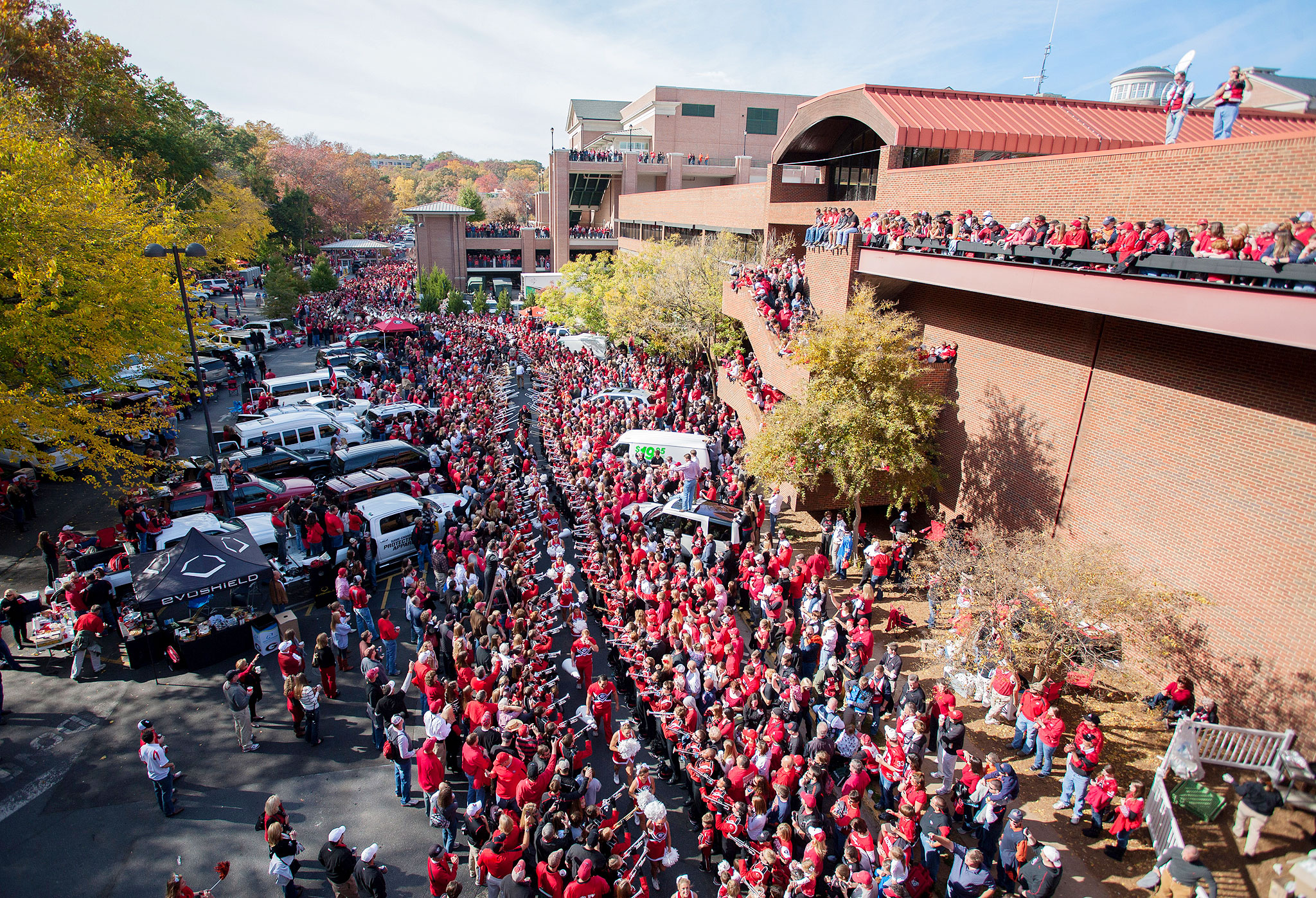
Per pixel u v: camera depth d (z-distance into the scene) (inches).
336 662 571.8
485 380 1390.3
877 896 323.6
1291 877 324.2
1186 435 497.7
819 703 489.7
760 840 362.9
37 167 739.4
